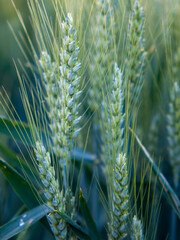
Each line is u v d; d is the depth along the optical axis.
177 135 0.37
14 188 0.32
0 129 0.34
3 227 0.31
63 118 0.29
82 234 0.30
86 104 0.38
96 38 0.34
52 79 0.31
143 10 0.35
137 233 0.29
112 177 0.30
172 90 0.37
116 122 0.30
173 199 0.32
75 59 0.29
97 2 0.34
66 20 0.28
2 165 0.31
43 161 0.28
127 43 0.33
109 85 0.31
